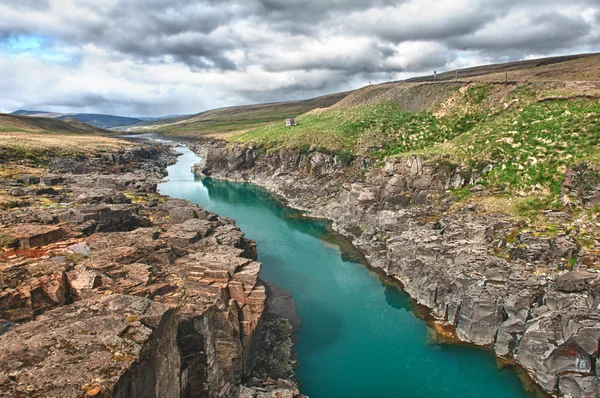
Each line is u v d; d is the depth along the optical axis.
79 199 58.94
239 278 34.88
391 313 45.25
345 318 44.38
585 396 30.06
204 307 29.39
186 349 27.08
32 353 15.30
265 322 41.62
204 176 133.50
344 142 102.31
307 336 41.03
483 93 93.19
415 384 34.28
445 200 58.72
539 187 50.94
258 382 32.38
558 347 31.88
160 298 30.95
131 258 36.78
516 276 38.28
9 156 99.62
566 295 34.09
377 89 142.75
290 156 109.44
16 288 26.94
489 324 37.97
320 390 33.62
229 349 30.91
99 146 149.25
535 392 32.59
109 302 19.62
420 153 68.00
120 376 14.46
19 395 13.11
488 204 51.91
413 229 53.09
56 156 112.75
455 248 44.69
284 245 66.38
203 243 44.53
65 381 13.89
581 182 44.00
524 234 41.97
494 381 34.12
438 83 117.31
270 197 102.12
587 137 53.34
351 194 74.25
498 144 64.50
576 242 38.50
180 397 22.80
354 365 36.75
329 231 73.06
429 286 45.22
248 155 126.88
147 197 74.88
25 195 60.03
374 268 56.59
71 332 16.80
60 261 32.06
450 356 37.31
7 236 36.50
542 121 64.00
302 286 51.75
